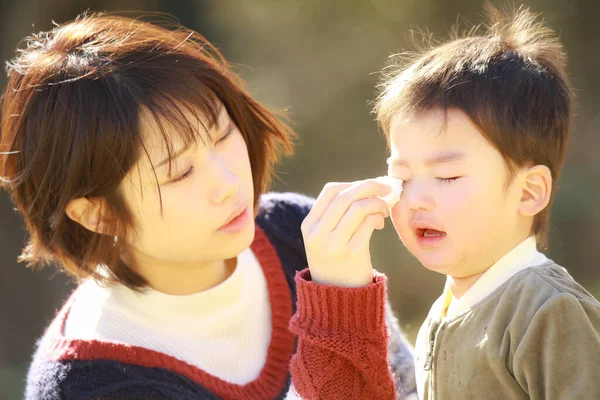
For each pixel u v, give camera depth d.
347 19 18.78
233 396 4.52
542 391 3.62
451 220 3.91
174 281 4.74
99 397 4.21
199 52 4.62
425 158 3.98
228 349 4.78
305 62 18.64
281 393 4.78
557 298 3.62
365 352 3.95
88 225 4.47
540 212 4.13
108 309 4.67
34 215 4.57
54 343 4.61
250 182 4.54
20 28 15.77
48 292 15.43
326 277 4.07
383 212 4.03
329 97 18.27
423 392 4.33
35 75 4.37
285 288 5.16
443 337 4.08
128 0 17.38
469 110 3.90
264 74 18.41
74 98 4.19
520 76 4.05
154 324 4.68
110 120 4.10
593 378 3.50
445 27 17.91
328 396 3.99
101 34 4.56
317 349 4.02
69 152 4.21
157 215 4.25
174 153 4.12
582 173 16.59
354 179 17.56
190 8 18.38
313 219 4.12
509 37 4.45
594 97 17.78
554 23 17.94
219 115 4.41
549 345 3.58
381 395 4.06
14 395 12.88
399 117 4.12
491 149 3.89
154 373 4.36
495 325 3.81
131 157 4.12
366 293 3.95
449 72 4.09
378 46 18.42
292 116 18.03
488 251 3.99
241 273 4.95
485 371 3.84
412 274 15.40
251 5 18.83
